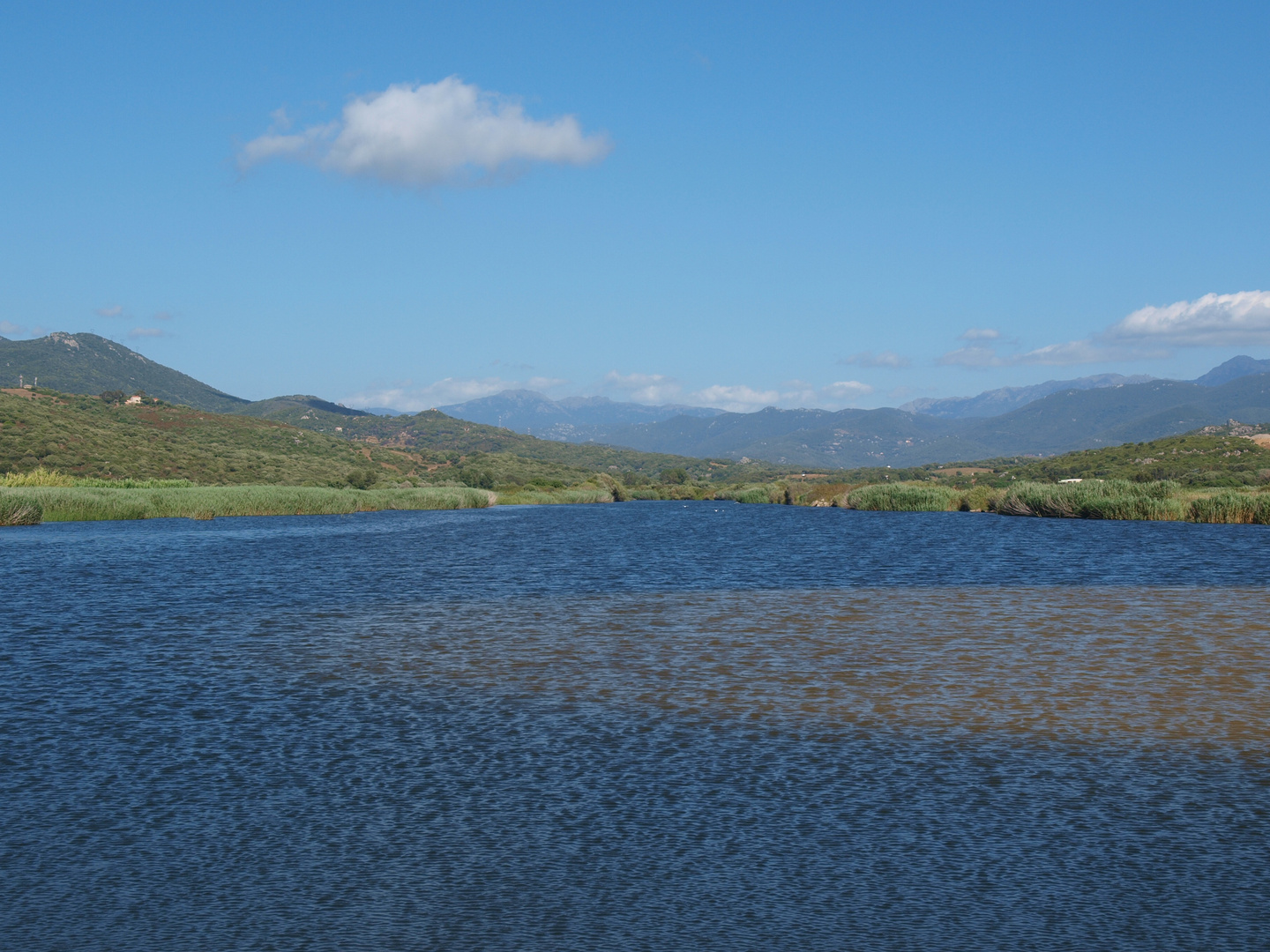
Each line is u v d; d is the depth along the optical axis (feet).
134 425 511.81
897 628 74.08
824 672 56.18
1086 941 22.88
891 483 336.29
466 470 609.83
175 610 84.48
